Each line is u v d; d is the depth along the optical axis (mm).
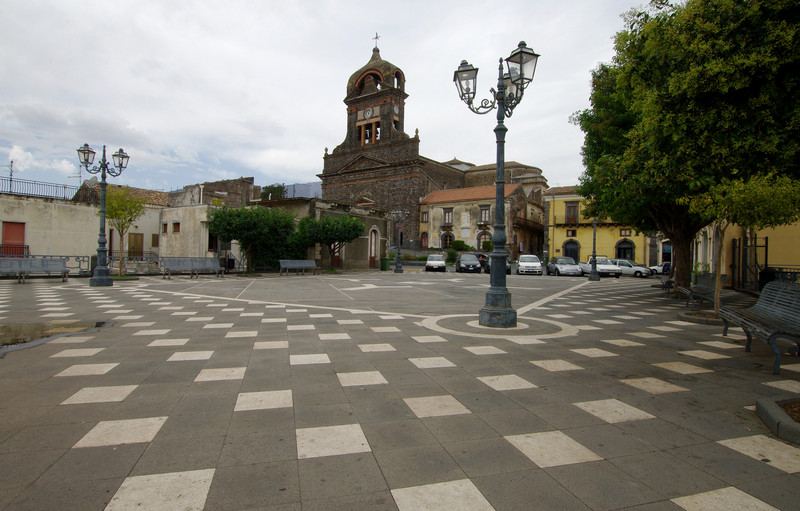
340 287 17422
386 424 3510
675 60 5312
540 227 61031
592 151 14961
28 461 2820
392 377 4789
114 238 29609
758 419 3695
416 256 49688
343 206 34094
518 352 6027
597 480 2695
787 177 5184
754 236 15750
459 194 55656
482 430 3416
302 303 11570
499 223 8078
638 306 12070
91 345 6207
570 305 12188
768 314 6348
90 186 35406
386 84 58094
